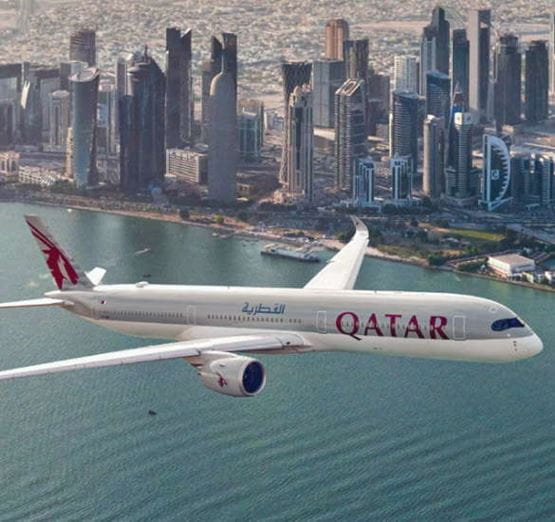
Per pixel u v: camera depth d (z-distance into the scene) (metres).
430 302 190.12
